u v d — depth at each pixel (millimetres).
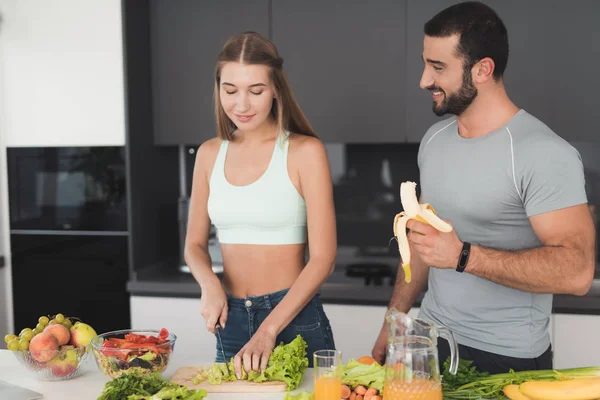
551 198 1643
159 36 3260
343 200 3529
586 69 2922
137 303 3092
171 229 3578
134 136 3127
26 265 3209
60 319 1716
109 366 1552
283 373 1532
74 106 3111
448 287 1871
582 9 2900
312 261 1901
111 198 3107
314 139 1962
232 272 2025
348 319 2924
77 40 3084
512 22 2959
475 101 1769
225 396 1507
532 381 1352
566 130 2959
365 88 3119
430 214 1455
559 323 2738
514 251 1621
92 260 3143
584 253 1595
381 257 3490
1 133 3189
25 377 1671
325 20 3119
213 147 2086
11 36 3133
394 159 3469
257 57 1846
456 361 1305
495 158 1747
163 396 1374
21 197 3184
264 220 1948
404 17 3057
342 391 1426
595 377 1371
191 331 3045
